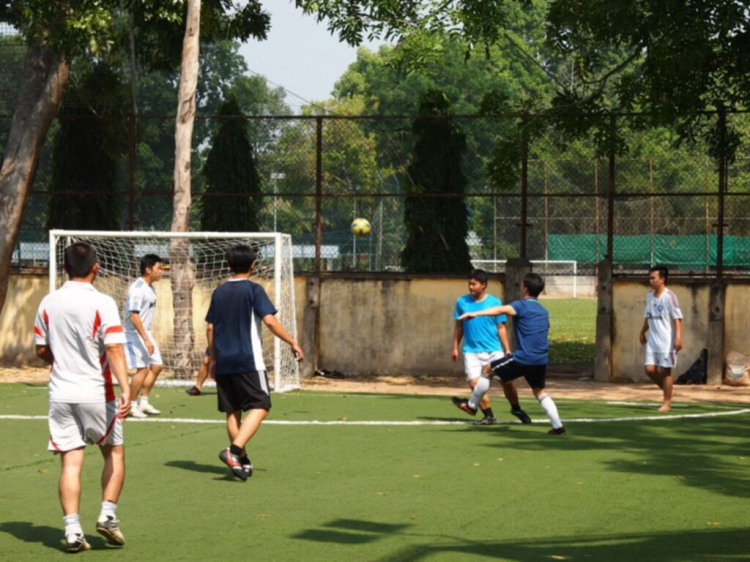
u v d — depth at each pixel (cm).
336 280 2198
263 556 692
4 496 912
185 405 1636
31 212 2369
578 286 5997
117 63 2422
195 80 2092
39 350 740
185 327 2112
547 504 873
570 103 2181
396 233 2286
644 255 2759
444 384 2066
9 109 2414
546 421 1458
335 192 2264
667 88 2073
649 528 782
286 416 1505
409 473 1027
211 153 2306
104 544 728
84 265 743
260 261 2261
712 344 2052
